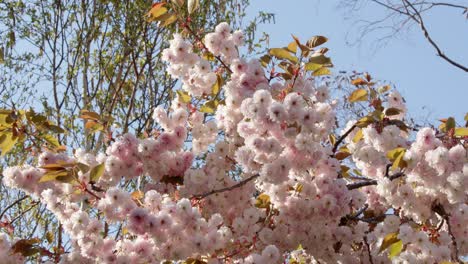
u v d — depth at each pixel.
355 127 4.36
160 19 4.55
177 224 3.97
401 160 3.68
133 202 4.04
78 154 4.45
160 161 4.33
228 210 4.53
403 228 3.76
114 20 9.91
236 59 4.43
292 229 4.28
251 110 3.86
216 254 4.24
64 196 4.29
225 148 4.48
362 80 4.57
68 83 9.70
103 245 4.09
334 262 4.52
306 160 3.95
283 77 4.29
